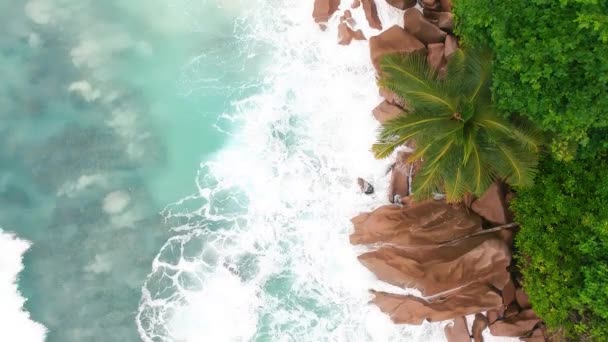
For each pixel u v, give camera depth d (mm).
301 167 21219
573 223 15820
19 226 20922
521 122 15047
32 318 20188
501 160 14711
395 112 20000
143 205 21188
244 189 21281
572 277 15578
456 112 14609
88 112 21781
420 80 14656
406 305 18906
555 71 13578
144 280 20578
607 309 14484
